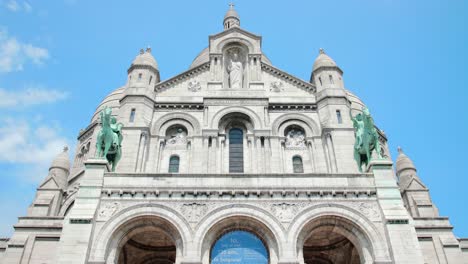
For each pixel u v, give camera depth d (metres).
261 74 43.19
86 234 25.53
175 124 39.69
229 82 43.19
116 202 27.25
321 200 27.61
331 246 31.30
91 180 28.02
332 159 36.69
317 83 42.59
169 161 37.84
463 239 36.12
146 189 27.69
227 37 45.00
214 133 37.84
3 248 35.38
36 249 33.66
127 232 26.89
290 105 40.75
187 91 42.09
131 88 40.66
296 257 25.45
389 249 25.73
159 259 32.00
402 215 26.70
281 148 38.41
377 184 28.20
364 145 31.17
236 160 37.25
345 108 39.81
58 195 43.00
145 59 43.50
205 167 35.91
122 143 36.66
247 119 39.28
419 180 43.09
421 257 25.23
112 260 25.56
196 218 26.66
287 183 28.22
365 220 26.91
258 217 26.75
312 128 39.53
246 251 26.42
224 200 27.41
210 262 26.05
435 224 35.41
